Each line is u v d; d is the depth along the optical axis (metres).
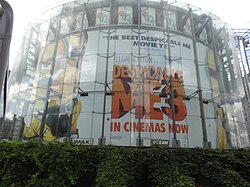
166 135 15.42
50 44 19.95
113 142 15.15
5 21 2.05
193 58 18.69
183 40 18.95
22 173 7.52
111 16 19.36
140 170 8.16
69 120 16.28
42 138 16.25
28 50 21.42
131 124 15.57
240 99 19.94
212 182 8.01
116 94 16.45
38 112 17.53
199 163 8.46
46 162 7.29
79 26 19.55
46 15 21.89
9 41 2.04
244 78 25.98
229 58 21.31
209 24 21.09
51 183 7.00
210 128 16.67
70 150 7.77
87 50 18.38
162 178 7.69
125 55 17.62
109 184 6.83
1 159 7.69
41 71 19.20
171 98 16.47
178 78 17.39
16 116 18.70
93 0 20.31
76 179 7.46
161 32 18.66
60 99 17.16
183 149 8.73
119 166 7.62
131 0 20.03
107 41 18.31
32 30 22.25
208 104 17.41
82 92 16.80
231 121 18.11
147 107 16.05
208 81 18.36
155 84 16.78
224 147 16.55
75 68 17.92
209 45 20.25
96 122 15.89
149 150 8.57
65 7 20.97
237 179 7.68
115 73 17.08
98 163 8.00
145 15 19.36
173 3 20.53
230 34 23.16
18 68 21.70
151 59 17.52
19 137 17.44
